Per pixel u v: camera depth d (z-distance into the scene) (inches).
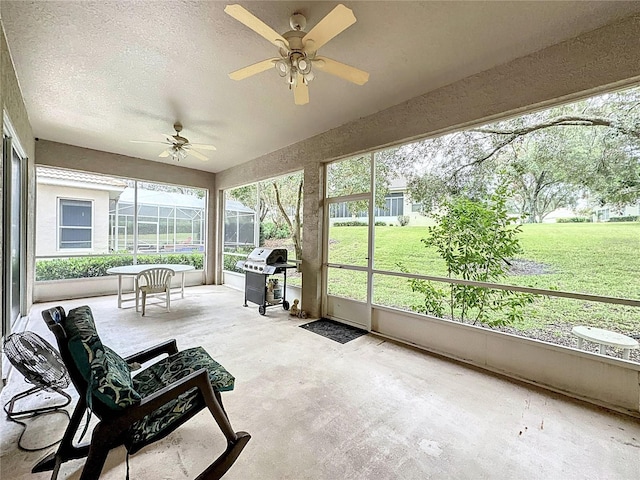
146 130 167.8
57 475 56.1
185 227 270.5
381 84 114.6
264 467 60.9
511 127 108.3
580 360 90.7
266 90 120.3
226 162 239.9
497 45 91.1
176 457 63.5
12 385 91.0
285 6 75.9
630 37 78.5
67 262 212.1
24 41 89.6
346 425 74.7
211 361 72.3
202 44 90.9
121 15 78.6
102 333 138.6
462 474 59.9
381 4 74.6
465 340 115.6
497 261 111.7
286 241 208.5
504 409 82.7
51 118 151.7
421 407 83.0
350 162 160.4
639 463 63.7
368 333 144.9
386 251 144.6
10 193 116.5
